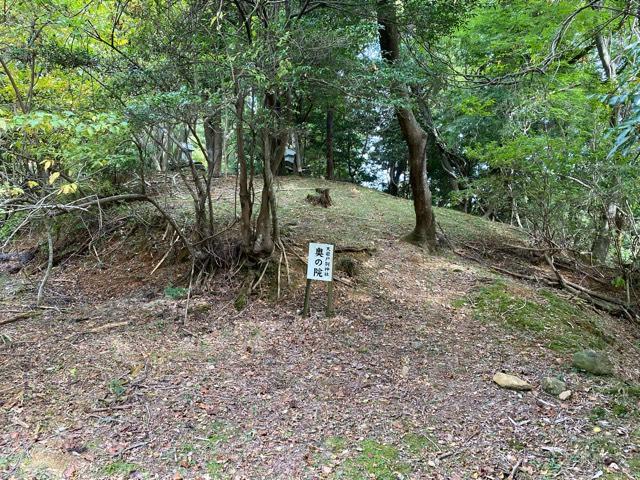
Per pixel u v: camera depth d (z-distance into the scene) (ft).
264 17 13.61
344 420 9.98
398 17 17.11
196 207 17.80
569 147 18.76
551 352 13.57
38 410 9.93
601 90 18.47
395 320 15.39
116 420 9.70
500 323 15.58
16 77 18.62
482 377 11.97
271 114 15.38
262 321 14.82
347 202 31.58
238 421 9.82
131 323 14.49
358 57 16.48
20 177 16.28
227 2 14.11
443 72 18.30
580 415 10.19
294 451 8.91
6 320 14.84
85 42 18.40
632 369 13.57
